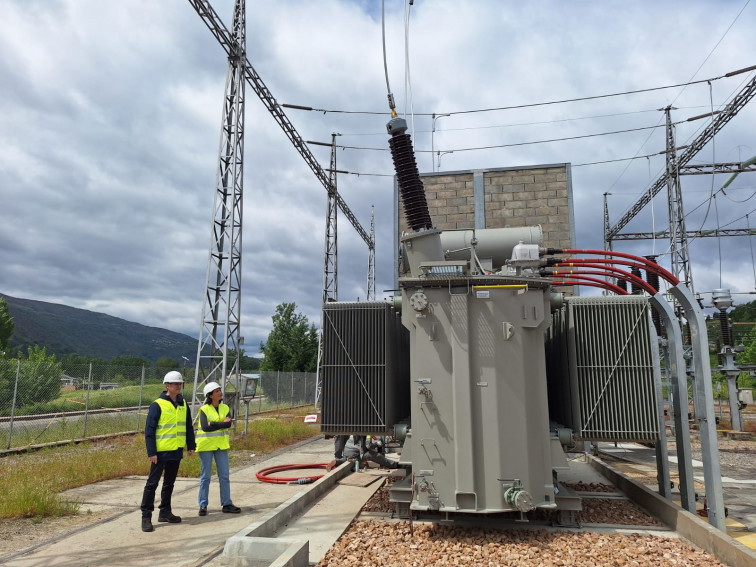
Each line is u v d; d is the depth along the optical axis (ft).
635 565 14.74
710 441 18.25
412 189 20.84
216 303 52.54
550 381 24.04
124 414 64.28
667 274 22.38
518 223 42.65
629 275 23.36
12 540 19.07
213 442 23.34
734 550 14.35
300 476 33.40
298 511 20.98
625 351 19.62
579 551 15.78
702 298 61.00
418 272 20.33
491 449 16.88
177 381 22.66
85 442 49.78
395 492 19.42
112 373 79.10
